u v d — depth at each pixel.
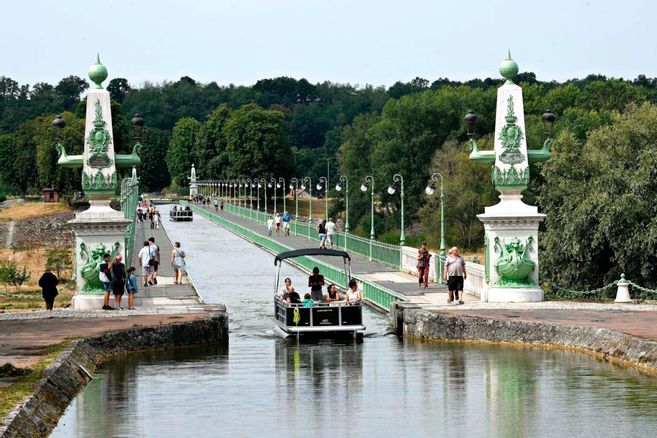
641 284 97.00
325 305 68.50
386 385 50.22
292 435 40.19
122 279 71.44
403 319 69.44
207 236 198.62
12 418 36.84
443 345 63.19
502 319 63.00
